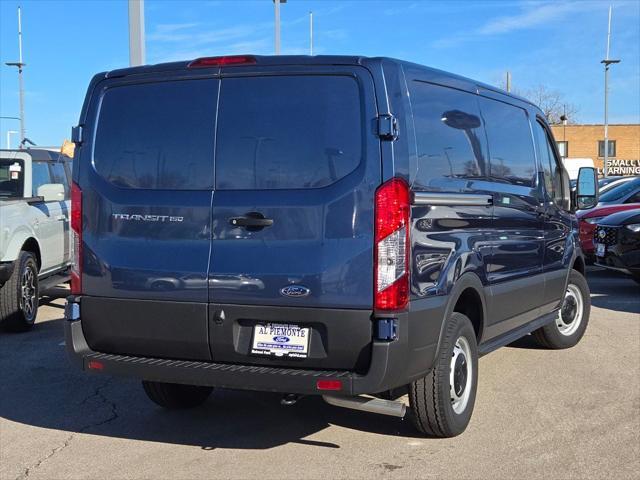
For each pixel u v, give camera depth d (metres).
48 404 5.72
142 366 4.29
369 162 3.91
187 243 4.22
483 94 5.33
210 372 4.12
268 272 4.02
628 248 9.95
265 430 5.05
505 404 5.51
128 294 4.36
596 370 6.47
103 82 4.60
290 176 4.05
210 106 4.27
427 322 4.17
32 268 8.59
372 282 3.87
